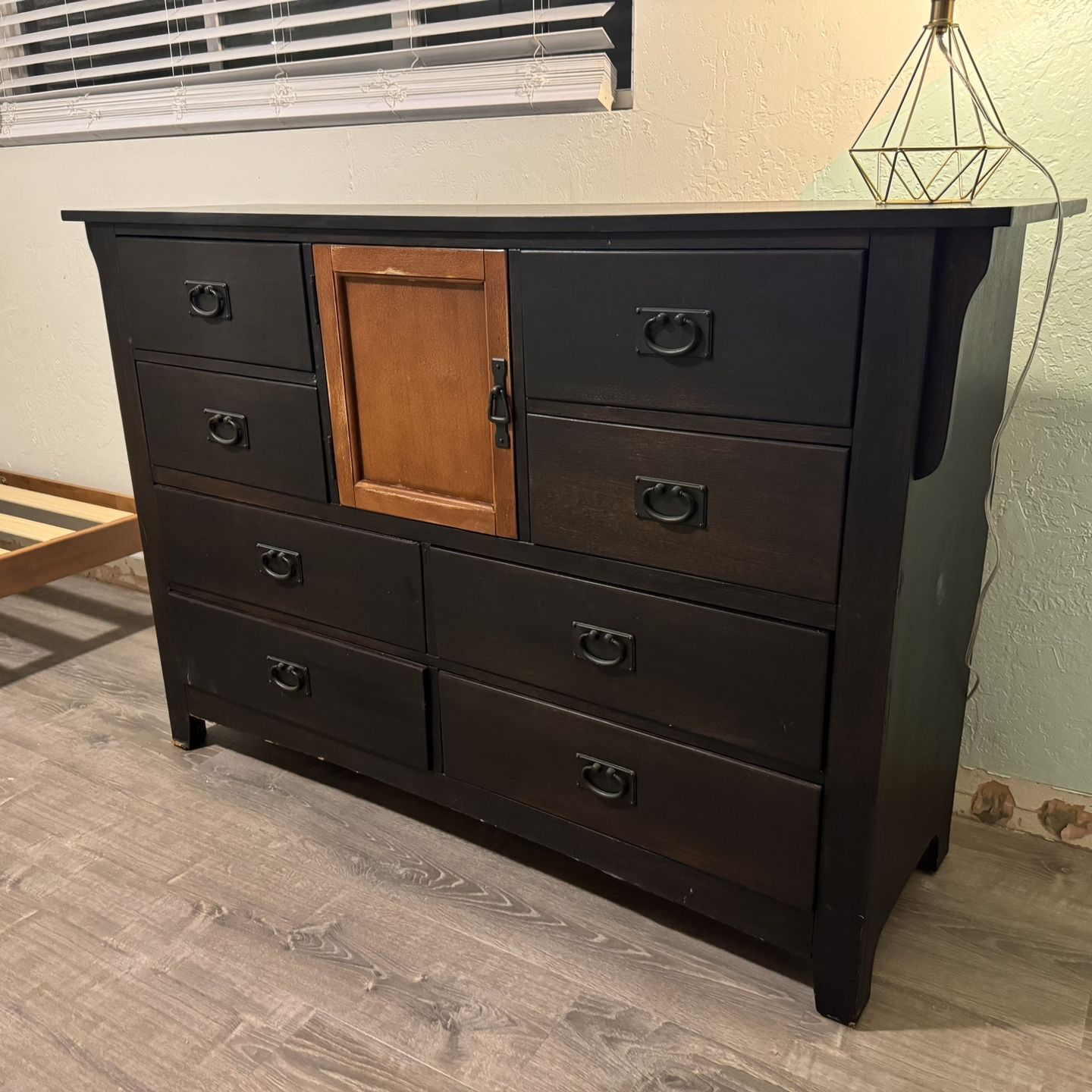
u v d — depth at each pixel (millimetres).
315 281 1410
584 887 1539
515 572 1368
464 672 1482
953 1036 1262
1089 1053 1234
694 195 1628
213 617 1766
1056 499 1505
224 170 2148
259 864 1585
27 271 2582
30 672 2244
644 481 1209
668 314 1123
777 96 1516
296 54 2104
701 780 1294
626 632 1294
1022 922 1463
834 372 1047
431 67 1821
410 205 1710
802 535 1120
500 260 1231
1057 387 1463
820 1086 1188
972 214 921
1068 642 1558
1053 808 1640
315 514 1562
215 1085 1190
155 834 1656
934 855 1555
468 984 1346
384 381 1405
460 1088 1185
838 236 1007
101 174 2346
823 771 1196
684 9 1541
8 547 2789
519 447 1306
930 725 1354
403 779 1633
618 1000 1319
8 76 2494
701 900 1355
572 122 1696
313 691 1677
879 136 1464
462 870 1576
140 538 2438
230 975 1358
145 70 2164
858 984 1250
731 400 1119
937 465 1038
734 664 1218
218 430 1620
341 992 1331
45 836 1650
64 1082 1196
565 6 1770
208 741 1961
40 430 2754
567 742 1406
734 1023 1283
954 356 997
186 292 1563
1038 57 1352
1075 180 1375
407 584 1489
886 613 1092
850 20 1433
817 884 1246
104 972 1363
